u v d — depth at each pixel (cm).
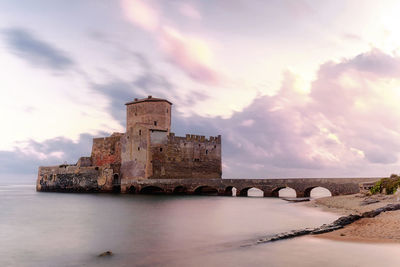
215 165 9638
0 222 3591
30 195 8675
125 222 3478
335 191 5978
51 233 2875
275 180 6800
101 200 6475
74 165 9869
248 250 2030
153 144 8531
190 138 9212
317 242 2133
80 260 1975
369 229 2442
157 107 9375
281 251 1956
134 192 8456
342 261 1714
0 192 11369
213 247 2206
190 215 3991
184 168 8994
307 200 5947
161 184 7994
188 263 1827
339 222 2753
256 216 3828
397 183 4341
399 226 2456
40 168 10381
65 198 7250
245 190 7538
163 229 2997
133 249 2214
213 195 7812
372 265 1631
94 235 2750
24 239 2617
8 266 1884
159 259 1934
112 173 8875
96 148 10088
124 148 8969
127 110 9775
